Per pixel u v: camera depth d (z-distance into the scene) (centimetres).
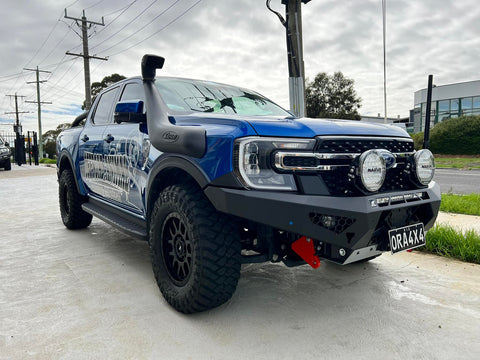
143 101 299
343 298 253
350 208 197
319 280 289
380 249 226
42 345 192
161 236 242
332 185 206
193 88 313
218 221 211
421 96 3834
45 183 1077
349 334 204
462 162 2045
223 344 194
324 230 199
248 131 200
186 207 215
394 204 216
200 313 230
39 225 495
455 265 320
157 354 184
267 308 237
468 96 3438
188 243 220
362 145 219
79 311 232
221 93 324
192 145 213
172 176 251
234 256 212
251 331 207
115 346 192
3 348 189
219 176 201
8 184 1049
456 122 2652
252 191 193
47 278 292
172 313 229
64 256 351
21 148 2283
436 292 263
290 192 197
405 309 236
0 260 339
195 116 245
